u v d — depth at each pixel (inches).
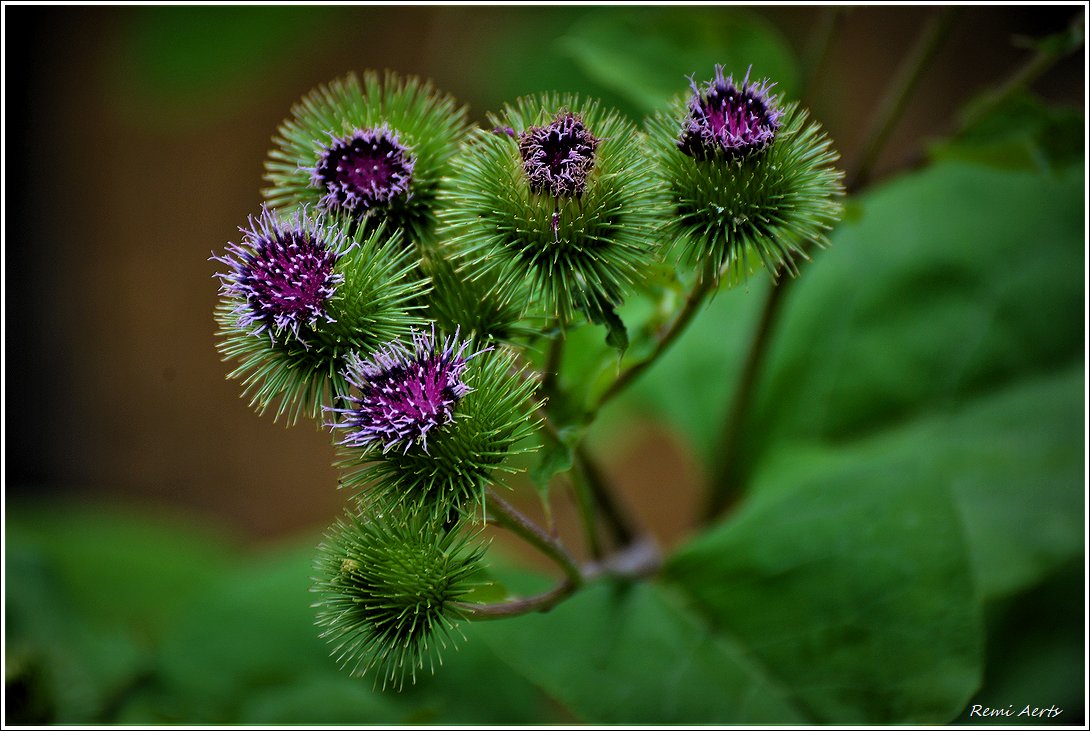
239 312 22.8
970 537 26.6
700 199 23.0
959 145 25.1
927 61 25.4
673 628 24.9
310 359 22.9
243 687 27.2
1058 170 24.9
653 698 24.6
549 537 23.2
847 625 24.6
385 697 26.8
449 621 22.9
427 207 23.5
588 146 23.0
